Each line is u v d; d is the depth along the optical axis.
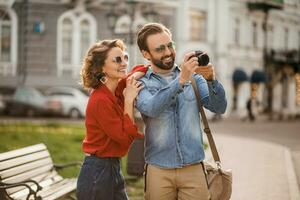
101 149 4.84
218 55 46.06
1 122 26.95
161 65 4.69
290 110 56.88
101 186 4.84
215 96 4.75
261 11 50.78
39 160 8.07
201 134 4.75
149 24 4.73
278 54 53.56
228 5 46.81
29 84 38.12
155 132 4.65
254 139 22.09
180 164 4.62
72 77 39.28
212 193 4.80
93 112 4.81
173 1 43.34
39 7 38.62
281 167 13.04
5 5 38.12
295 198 9.21
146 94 4.64
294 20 58.62
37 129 22.61
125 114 4.70
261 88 51.41
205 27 45.75
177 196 4.80
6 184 6.55
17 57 38.38
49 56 38.84
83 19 39.91
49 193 7.29
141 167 10.73
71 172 11.66
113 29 22.34
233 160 14.26
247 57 49.72
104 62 4.86
